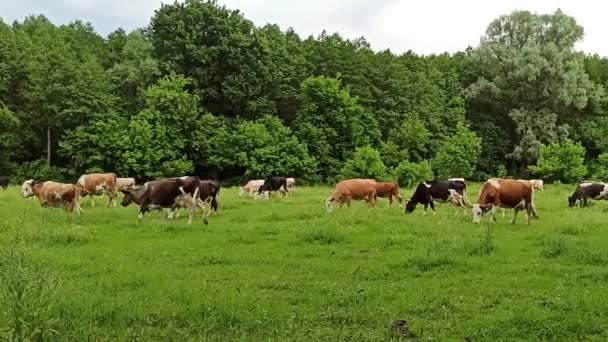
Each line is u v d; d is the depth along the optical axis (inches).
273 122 2231.8
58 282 344.8
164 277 462.3
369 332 333.4
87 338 303.4
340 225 753.0
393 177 2058.3
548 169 2222.0
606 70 3125.0
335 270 506.9
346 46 2751.0
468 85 2866.6
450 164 2257.6
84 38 3312.0
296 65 2559.1
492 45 2618.1
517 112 2532.0
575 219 808.9
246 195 1539.1
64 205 951.6
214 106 2378.2
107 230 738.8
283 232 727.7
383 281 466.3
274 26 2933.1
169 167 2062.0
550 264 528.7
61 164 2278.5
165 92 2108.8
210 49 2300.7
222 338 318.7
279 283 458.6
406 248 617.6
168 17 2343.8
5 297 273.4
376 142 2417.6
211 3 2422.5
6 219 789.2
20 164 2217.0
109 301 373.7
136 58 2723.9
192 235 708.0
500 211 1023.0
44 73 2165.4
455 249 581.6
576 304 376.5
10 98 2304.4
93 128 2102.6
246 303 381.4
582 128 2618.1
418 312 376.8
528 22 2625.5
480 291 429.1
